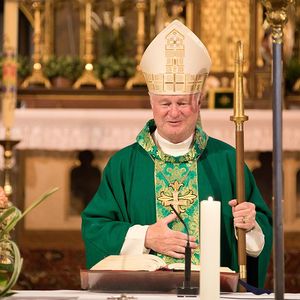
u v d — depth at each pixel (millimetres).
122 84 15648
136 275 6367
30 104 15555
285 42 15328
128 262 6582
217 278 5277
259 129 14297
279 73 5344
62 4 16719
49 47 16312
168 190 7785
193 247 7090
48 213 15188
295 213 14992
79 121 14516
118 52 16234
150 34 16141
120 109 15383
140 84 15594
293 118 14352
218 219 5293
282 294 5316
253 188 7902
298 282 14703
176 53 7465
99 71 15672
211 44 15867
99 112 14500
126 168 7855
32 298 6027
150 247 7199
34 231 15133
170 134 7684
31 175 15180
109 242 7336
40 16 16125
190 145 7852
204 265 5281
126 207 7809
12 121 13023
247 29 15797
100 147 14445
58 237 15141
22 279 14859
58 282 14914
